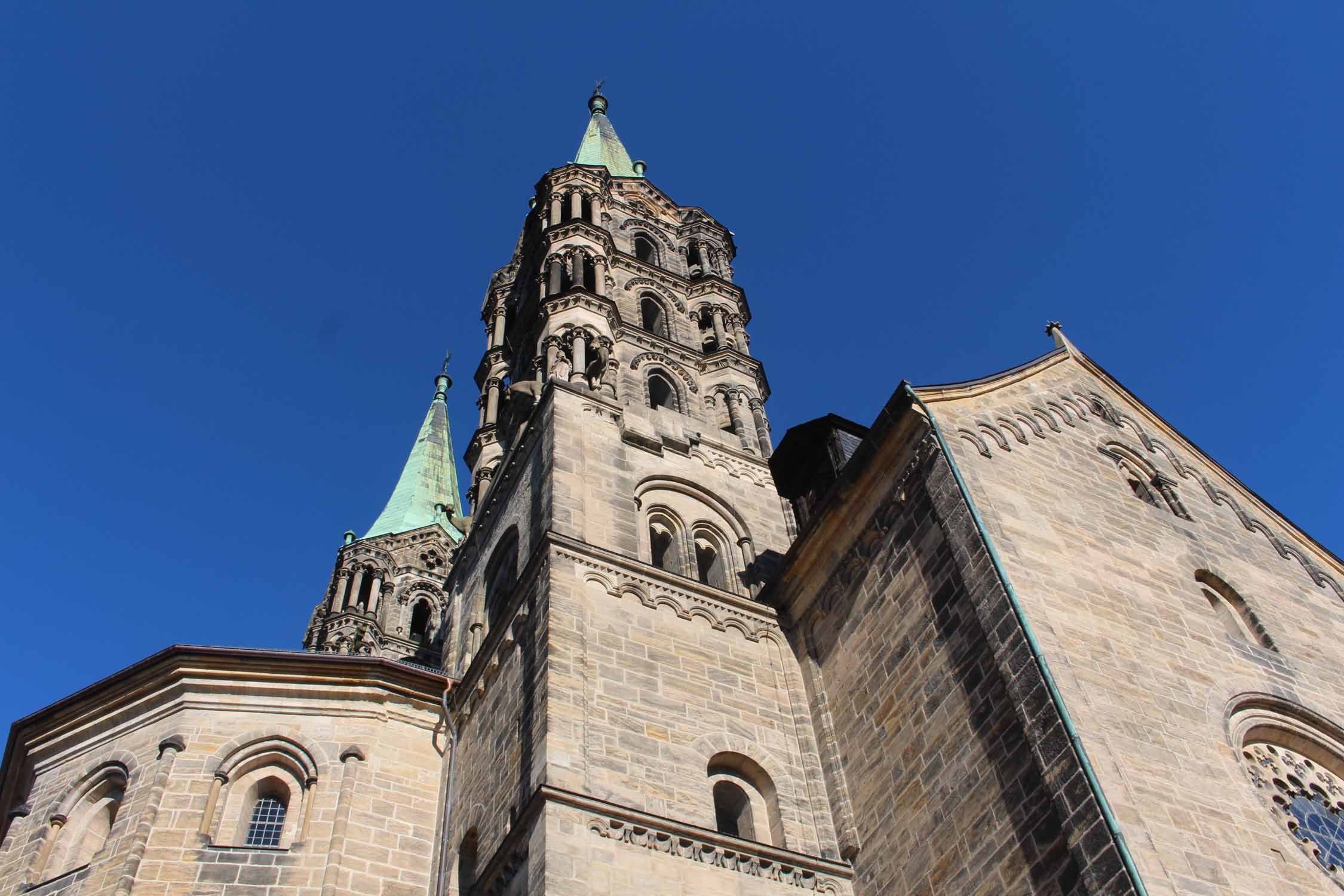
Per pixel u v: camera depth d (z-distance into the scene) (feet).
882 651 93.71
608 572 103.40
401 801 109.19
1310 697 89.61
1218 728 80.07
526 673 97.25
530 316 168.86
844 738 94.63
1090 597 86.02
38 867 104.94
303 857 102.06
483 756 103.50
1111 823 66.54
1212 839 69.97
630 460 122.83
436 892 100.17
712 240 191.52
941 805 80.94
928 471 94.99
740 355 159.22
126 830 102.63
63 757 116.67
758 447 142.31
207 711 113.39
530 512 119.34
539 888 76.18
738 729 95.96
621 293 166.30
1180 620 89.45
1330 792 82.64
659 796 87.20
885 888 83.25
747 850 84.23
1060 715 72.84
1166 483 109.19
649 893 78.69
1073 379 117.19
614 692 92.84
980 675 81.66
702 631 102.89
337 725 113.80
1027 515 91.86
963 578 86.28
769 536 123.95
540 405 129.08
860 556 100.63
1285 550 109.50
